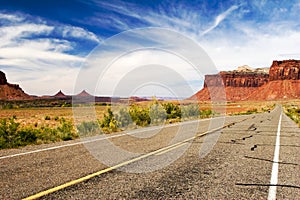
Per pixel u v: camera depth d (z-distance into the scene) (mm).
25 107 91688
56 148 8461
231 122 21000
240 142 9844
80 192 4062
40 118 35031
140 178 4867
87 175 5035
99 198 3809
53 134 11664
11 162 6273
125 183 4543
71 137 11695
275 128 15945
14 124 10617
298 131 14250
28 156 7066
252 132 13516
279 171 5512
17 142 9859
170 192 4109
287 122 21812
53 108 84000
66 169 5520
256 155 7285
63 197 3840
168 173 5258
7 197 3838
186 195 3984
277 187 4430
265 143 9672
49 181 4645
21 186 4352
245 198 3896
